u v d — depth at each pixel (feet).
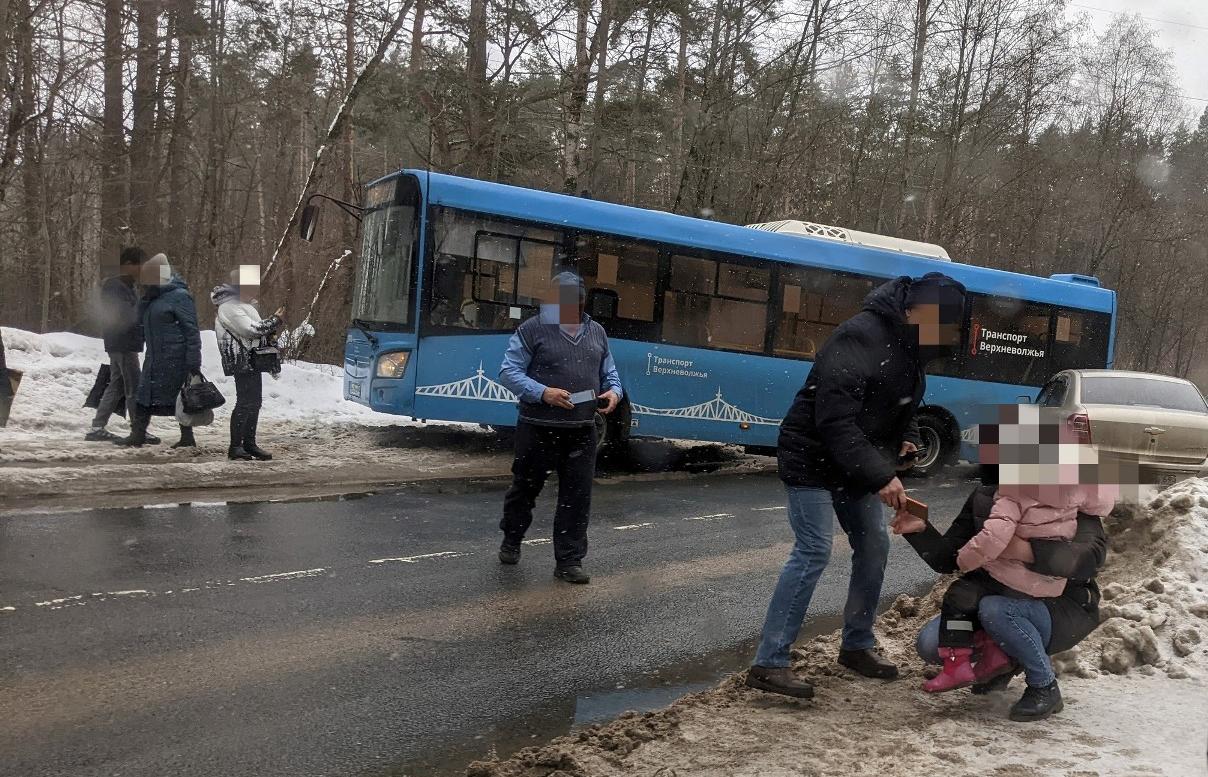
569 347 21.47
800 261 44.45
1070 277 53.11
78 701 13.79
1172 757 11.85
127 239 77.97
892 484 13.37
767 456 49.08
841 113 85.87
